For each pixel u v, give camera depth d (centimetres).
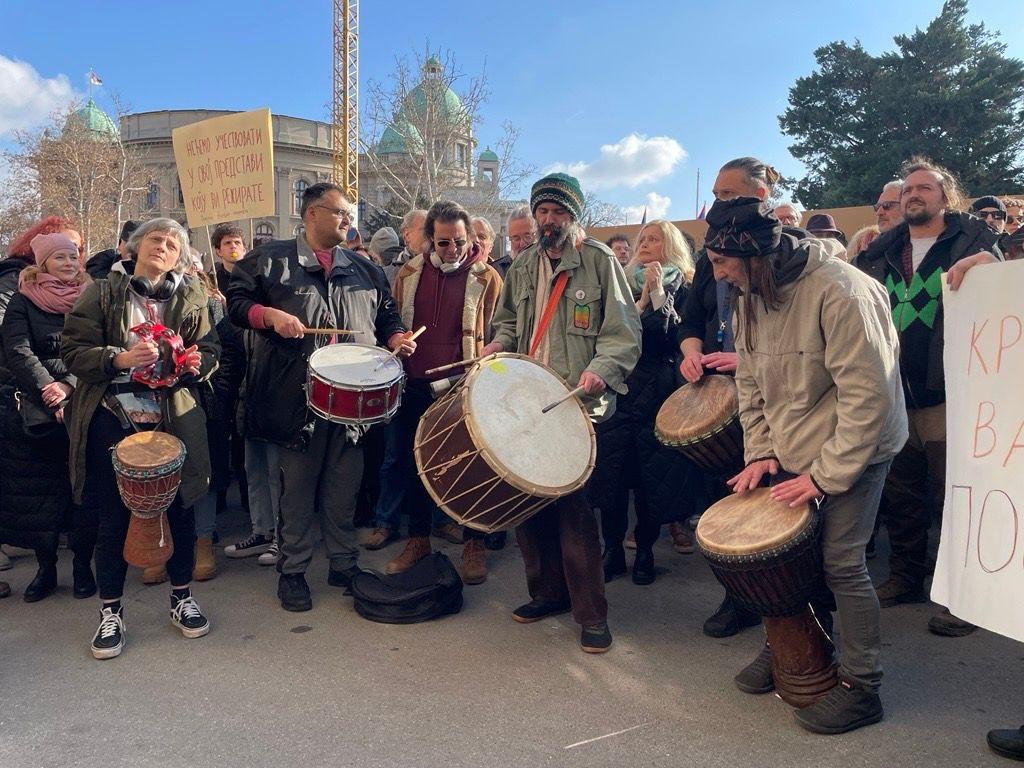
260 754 273
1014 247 428
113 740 283
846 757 268
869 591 282
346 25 5150
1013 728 283
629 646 364
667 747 276
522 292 397
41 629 387
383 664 345
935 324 384
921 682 321
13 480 417
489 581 458
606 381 357
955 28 3275
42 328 426
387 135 4125
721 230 279
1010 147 3088
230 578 464
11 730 290
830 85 3456
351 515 438
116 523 359
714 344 418
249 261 412
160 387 364
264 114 480
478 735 285
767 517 287
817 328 274
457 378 390
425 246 486
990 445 250
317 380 368
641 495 440
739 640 370
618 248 720
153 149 5494
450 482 334
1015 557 238
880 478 281
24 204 3728
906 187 389
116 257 492
